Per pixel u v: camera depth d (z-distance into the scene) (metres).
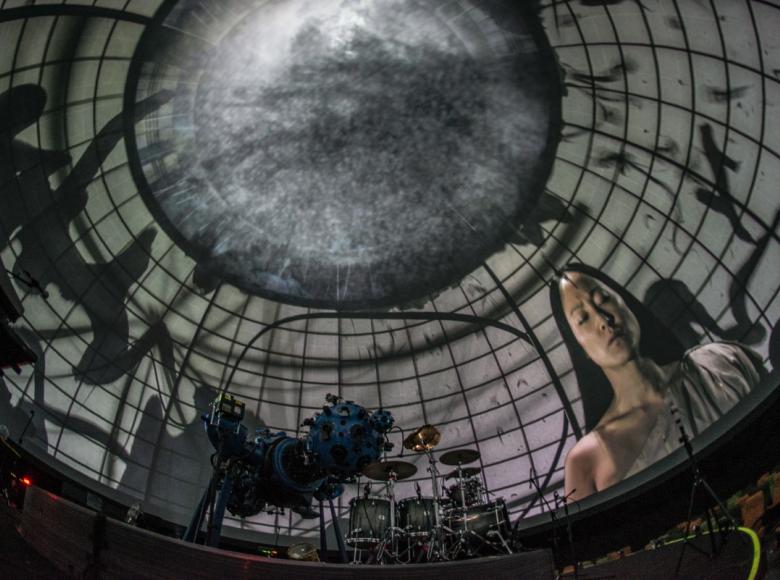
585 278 30.09
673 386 25.33
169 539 3.99
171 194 30.59
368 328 34.22
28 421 22.81
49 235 25.12
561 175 30.09
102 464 25.89
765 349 21.75
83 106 25.00
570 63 26.95
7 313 11.14
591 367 29.12
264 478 8.99
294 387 33.62
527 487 29.11
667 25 22.80
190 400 30.91
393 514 16.02
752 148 22.19
